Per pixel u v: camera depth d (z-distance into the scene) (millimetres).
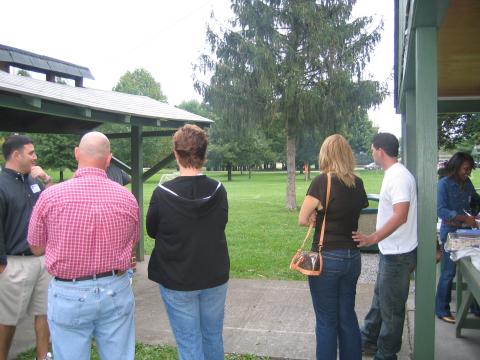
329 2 15492
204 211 2668
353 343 3098
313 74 15945
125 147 36375
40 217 2471
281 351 3922
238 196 23375
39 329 3580
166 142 42312
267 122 15953
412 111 4902
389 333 3350
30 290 3471
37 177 3607
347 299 3125
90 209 2455
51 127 7082
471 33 3707
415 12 2744
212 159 42375
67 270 2443
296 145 18453
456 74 5184
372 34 15688
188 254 2637
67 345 2506
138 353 3889
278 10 15469
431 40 2977
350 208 3037
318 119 15688
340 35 15430
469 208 4543
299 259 3059
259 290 5812
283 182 38594
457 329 4129
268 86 15203
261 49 15102
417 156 3068
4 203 3359
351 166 3127
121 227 2543
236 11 15680
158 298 5531
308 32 15523
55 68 7172
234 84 15844
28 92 4023
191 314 2693
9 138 3430
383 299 3352
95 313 2496
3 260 3225
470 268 3283
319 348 3084
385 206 3295
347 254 3025
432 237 3105
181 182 2691
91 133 2641
